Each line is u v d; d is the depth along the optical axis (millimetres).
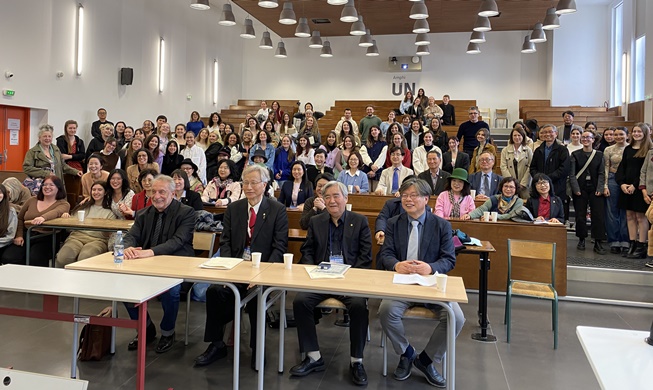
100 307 4309
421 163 6406
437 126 7961
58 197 4941
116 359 3221
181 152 6793
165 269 2852
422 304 3053
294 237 4160
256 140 7004
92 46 8719
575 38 12234
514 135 5930
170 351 3389
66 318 2389
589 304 4609
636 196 5473
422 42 10281
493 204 4996
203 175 6664
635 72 10250
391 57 14086
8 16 7031
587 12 12141
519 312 4391
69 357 3229
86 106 8625
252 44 15094
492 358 3354
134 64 9930
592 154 5898
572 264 5359
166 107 11141
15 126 7422
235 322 2668
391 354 3430
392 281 2682
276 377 3012
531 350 3500
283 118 9312
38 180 5859
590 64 12156
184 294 4469
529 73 13438
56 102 7957
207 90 13055
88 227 4324
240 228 3479
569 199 6633
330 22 12164
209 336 3205
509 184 4840
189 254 3600
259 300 2713
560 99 12383
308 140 6926
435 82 14039
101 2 8914
